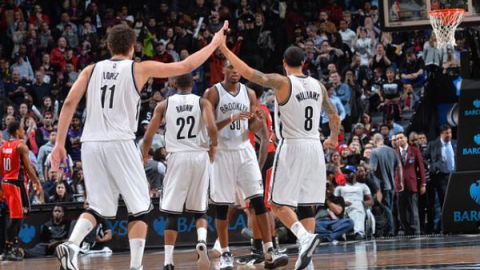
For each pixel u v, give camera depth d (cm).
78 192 1764
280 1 2645
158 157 1736
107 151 713
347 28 2438
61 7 2614
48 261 1441
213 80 2314
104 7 2680
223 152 952
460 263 870
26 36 2434
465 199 1566
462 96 1575
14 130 1580
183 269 1031
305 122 858
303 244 822
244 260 1105
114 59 741
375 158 1780
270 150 1149
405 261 948
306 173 858
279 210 855
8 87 2269
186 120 909
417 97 2223
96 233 1641
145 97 2217
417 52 2333
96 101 723
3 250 1619
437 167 1809
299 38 2431
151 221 1684
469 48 1712
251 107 988
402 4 1697
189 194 917
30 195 1752
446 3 1656
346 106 2120
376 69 2236
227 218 969
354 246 1393
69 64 2331
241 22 2439
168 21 2531
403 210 1789
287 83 855
